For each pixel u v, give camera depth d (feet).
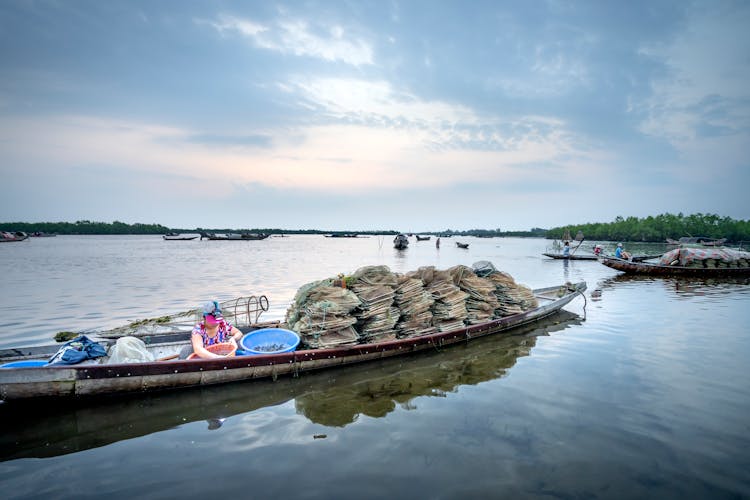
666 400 22.34
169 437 18.79
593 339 35.65
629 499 14.07
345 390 24.70
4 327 40.93
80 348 24.59
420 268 38.73
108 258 140.46
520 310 41.65
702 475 15.51
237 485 14.96
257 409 21.95
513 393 23.63
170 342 31.12
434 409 21.56
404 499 14.03
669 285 73.00
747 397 22.70
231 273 94.53
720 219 387.14
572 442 17.89
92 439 18.65
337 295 29.99
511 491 14.46
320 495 14.30
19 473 15.90
